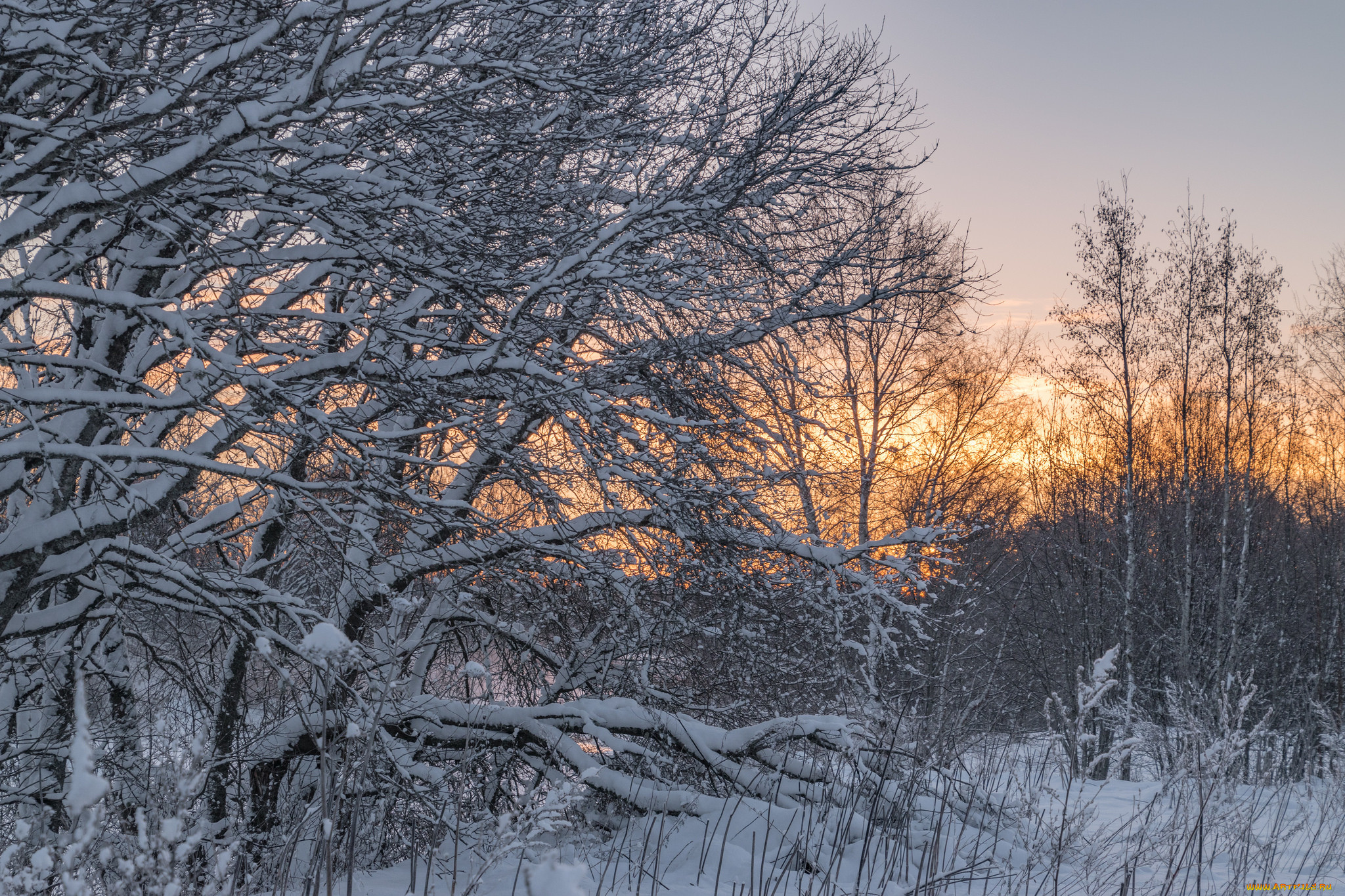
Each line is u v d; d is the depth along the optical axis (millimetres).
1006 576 24219
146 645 6770
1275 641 23234
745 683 9102
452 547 7621
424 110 6223
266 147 5227
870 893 5875
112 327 6043
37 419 4980
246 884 4945
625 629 8531
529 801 3678
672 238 7551
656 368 8008
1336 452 26828
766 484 8492
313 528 6641
